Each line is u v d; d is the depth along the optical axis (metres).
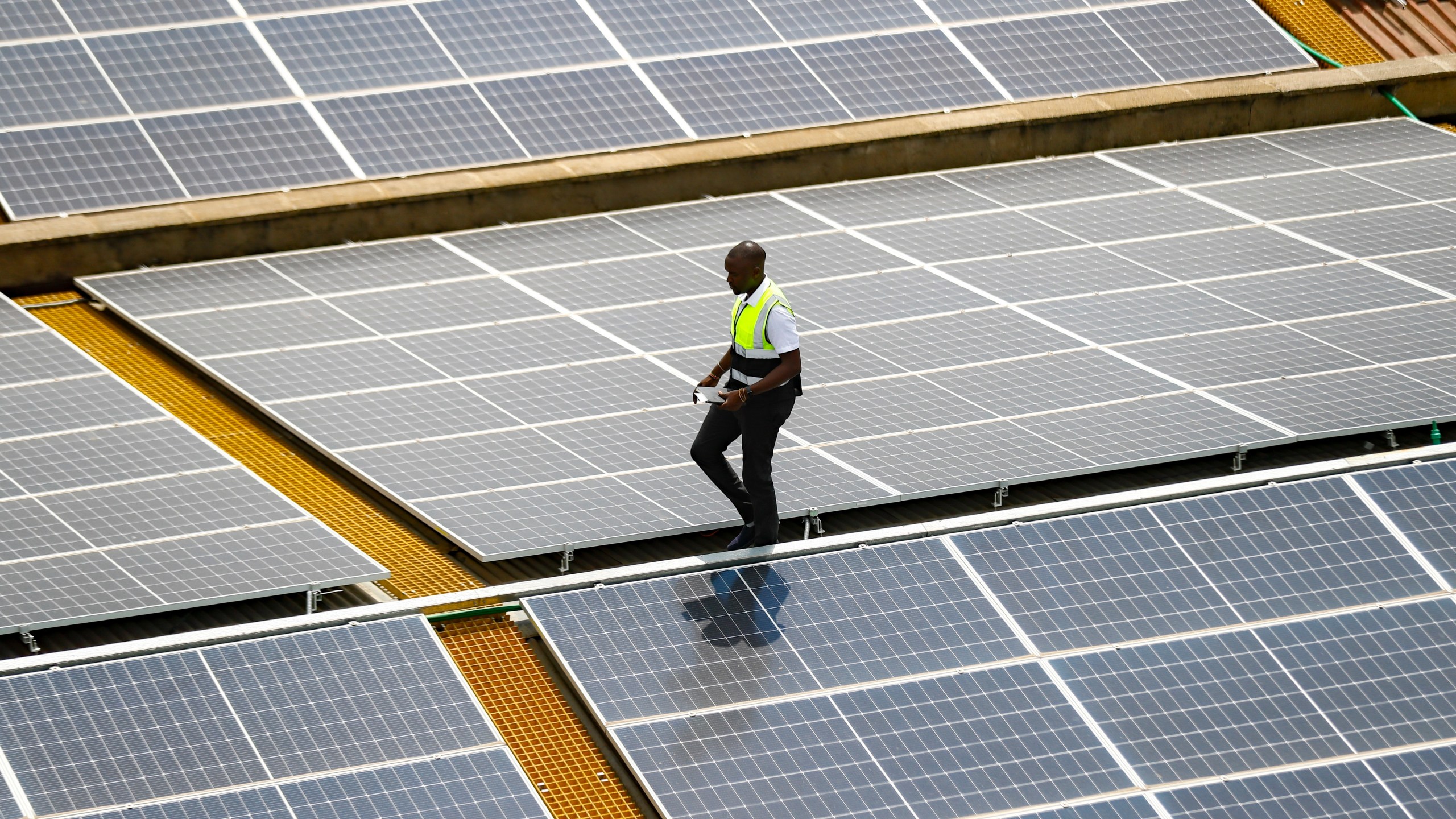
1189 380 42.41
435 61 59.38
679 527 35.94
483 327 45.81
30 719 27.75
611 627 31.62
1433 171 57.91
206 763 27.55
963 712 30.14
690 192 57.59
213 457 38.53
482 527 35.75
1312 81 64.62
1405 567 34.44
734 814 27.78
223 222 51.53
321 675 29.67
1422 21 71.19
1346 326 45.44
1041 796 28.61
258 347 44.53
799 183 59.09
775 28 63.78
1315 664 31.89
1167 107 62.84
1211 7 68.62
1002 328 45.38
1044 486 38.84
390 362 43.62
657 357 44.03
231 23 59.16
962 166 60.97
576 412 40.97
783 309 32.38
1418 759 30.08
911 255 50.75
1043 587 33.16
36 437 38.78
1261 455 40.34
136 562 33.94
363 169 54.38
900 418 40.50
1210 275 48.91
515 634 33.38
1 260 49.34
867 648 31.44
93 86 55.41
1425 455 37.91
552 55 60.62
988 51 64.31
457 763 28.38
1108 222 53.28
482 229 53.66
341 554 34.78
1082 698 30.66
